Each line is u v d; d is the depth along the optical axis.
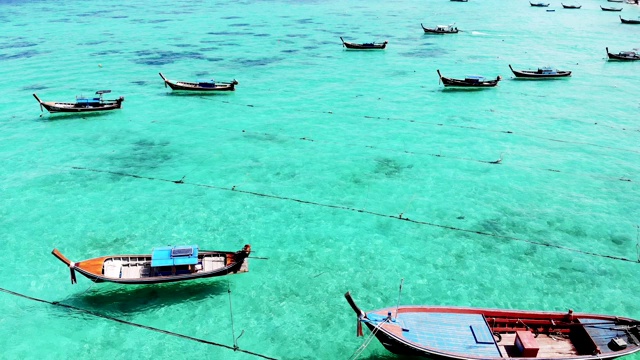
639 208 34.91
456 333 20.84
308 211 35.19
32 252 30.03
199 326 24.27
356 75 73.88
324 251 30.44
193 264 25.44
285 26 121.62
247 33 110.81
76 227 32.81
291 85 68.19
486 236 31.89
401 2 182.50
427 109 57.69
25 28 112.38
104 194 37.41
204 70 75.75
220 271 25.47
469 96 62.78
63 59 81.88
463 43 99.50
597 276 27.84
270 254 30.08
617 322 21.33
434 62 82.19
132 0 185.88
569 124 52.16
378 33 111.88
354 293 26.58
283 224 33.47
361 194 37.62
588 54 87.44
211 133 50.28
